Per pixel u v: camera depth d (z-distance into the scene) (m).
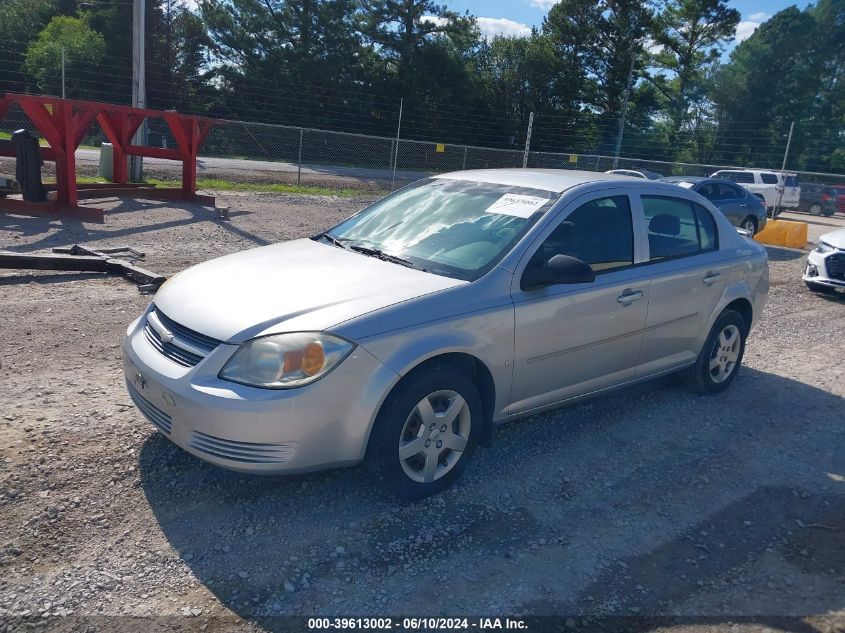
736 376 6.17
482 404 3.99
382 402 3.44
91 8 41.00
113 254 9.10
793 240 16.56
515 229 4.21
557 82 49.19
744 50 51.81
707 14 51.09
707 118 53.28
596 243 4.49
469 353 3.71
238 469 3.28
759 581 3.30
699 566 3.39
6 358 5.24
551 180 4.71
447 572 3.21
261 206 15.93
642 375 4.96
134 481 3.74
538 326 4.04
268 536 3.38
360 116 43.97
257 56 42.75
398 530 3.50
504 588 3.13
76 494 3.58
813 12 51.94
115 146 15.42
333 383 3.29
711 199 15.37
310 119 42.34
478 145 47.34
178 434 3.40
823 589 3.28
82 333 5.94
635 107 51.47
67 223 11.33
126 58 39.25
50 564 3.07
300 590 3.03
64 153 11.84
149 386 3.52
